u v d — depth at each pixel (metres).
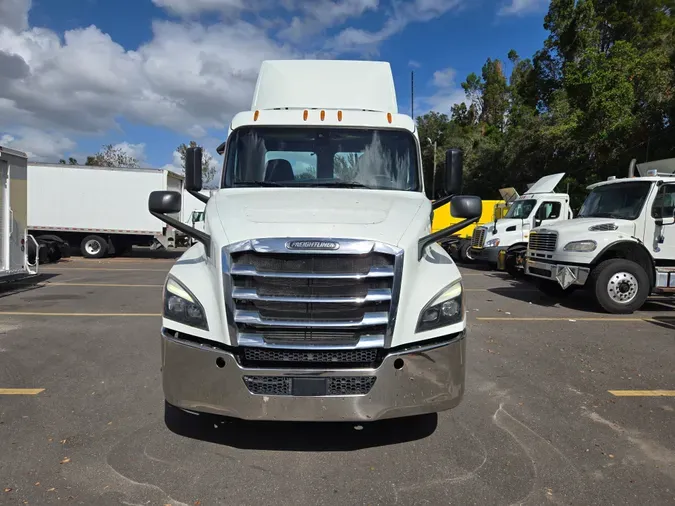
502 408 4.55
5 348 6.39
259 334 3.34
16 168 10.95
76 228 19.91
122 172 19.81
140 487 3.22
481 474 3.41
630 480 3.36
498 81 57.19
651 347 6.71
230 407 3.33
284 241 3.30
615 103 25.92
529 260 10.71
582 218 10.36
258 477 3.36
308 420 3.31
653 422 4.28
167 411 4.40
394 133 5.07
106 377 5.30
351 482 3.31
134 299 10.15
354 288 3.33
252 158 4.95
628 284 9.02
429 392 3.39
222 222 3.67
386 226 3.57
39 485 3.21
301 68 5.88
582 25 33.00
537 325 8.05
